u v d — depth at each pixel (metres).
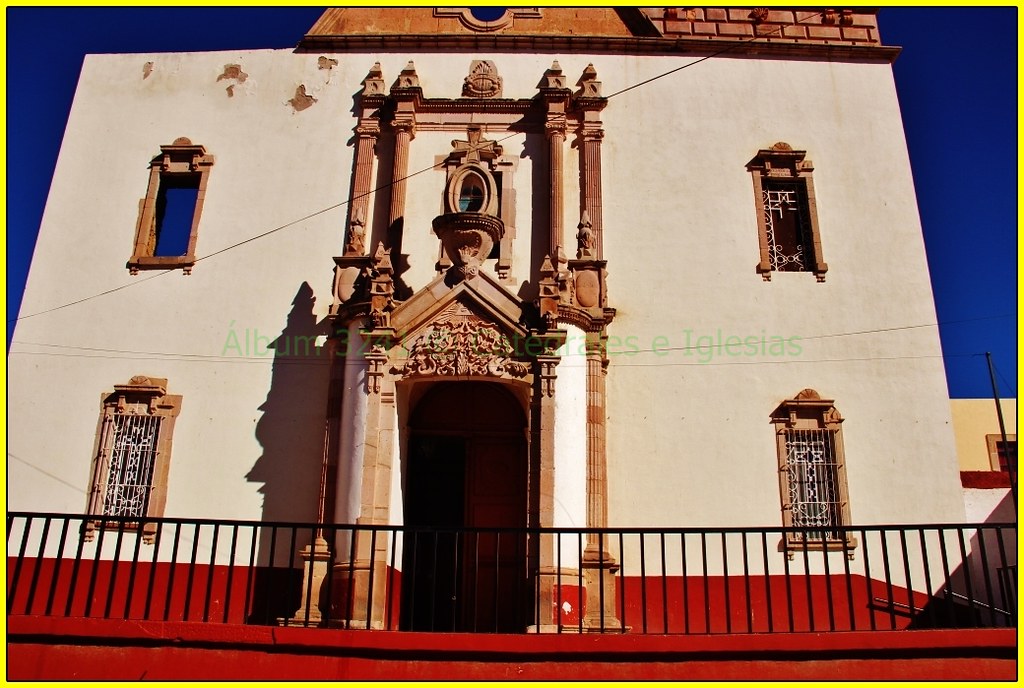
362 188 14.38
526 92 15.22
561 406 11.72
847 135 14.90
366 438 11.52
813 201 14.34
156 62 15.66
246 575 12.25
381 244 12.52
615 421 13.02
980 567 14.48
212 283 13.97
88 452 12.98
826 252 14.05
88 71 15.62
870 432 12.95
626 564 12.34
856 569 12.22
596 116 14.91
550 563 10.78
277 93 15.33
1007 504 15.43
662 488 12.66
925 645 7.47
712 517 12.53
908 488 12.64
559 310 12.12
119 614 12.02
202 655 7.55
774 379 13.26
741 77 15.34
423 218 14.22
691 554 12.39
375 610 10.85
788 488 12.66
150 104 15.32
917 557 12.34
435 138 14.85
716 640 7.52
